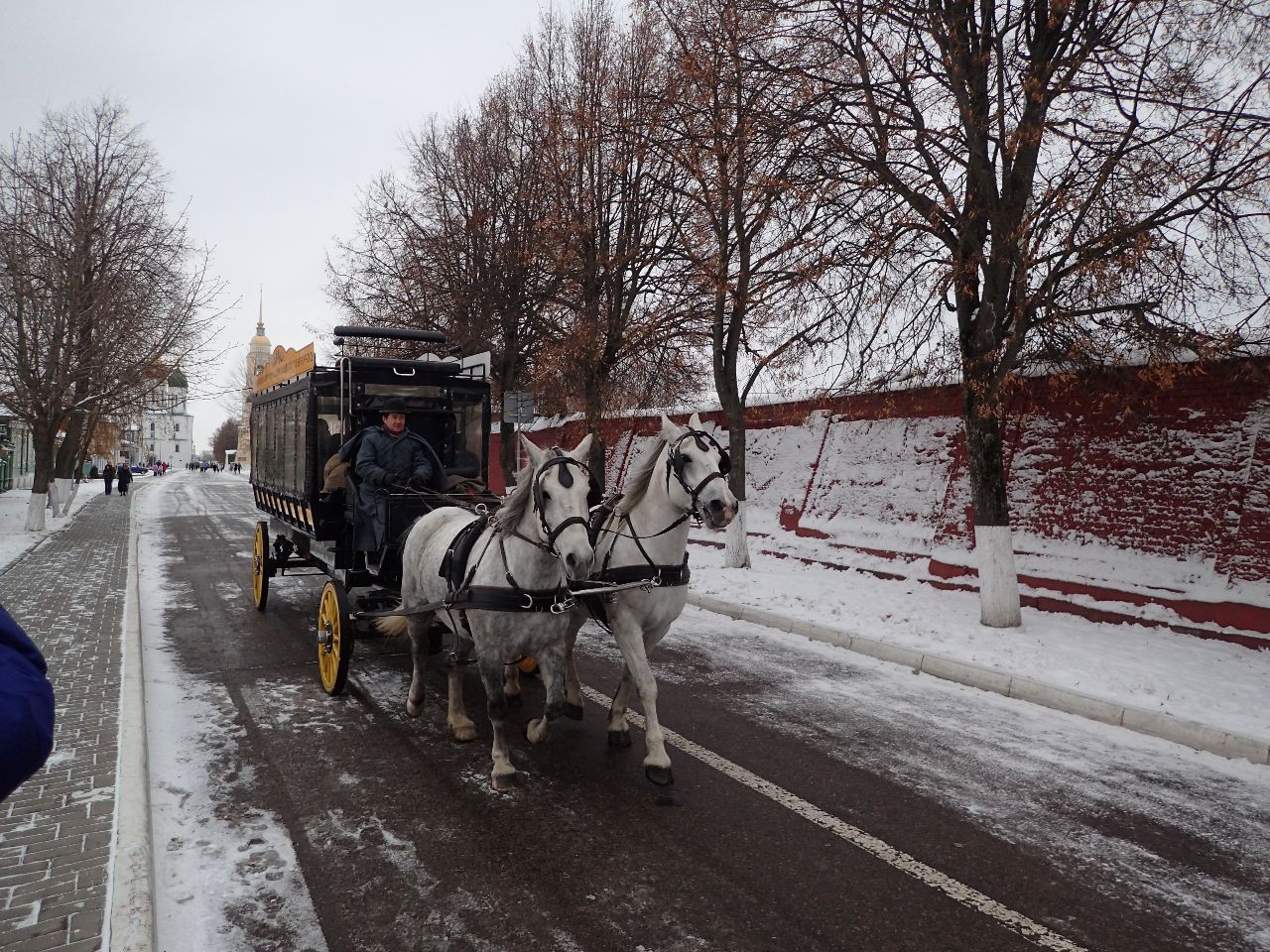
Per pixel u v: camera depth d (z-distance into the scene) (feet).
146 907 10.28
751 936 10.65
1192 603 27.58
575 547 13.48
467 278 61.21
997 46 27.17
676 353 51.34
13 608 30.48
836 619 30.45
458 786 15.47
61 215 59.41
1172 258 24.62
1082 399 33.22
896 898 11.67
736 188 37.29
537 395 60.13
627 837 13.47
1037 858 13.03
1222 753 18.03
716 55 34.19
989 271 28.19
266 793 14.97
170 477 230.89
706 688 22.65
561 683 15.42
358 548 21.72
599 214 49.14
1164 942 10.72
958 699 22.04
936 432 40.65
